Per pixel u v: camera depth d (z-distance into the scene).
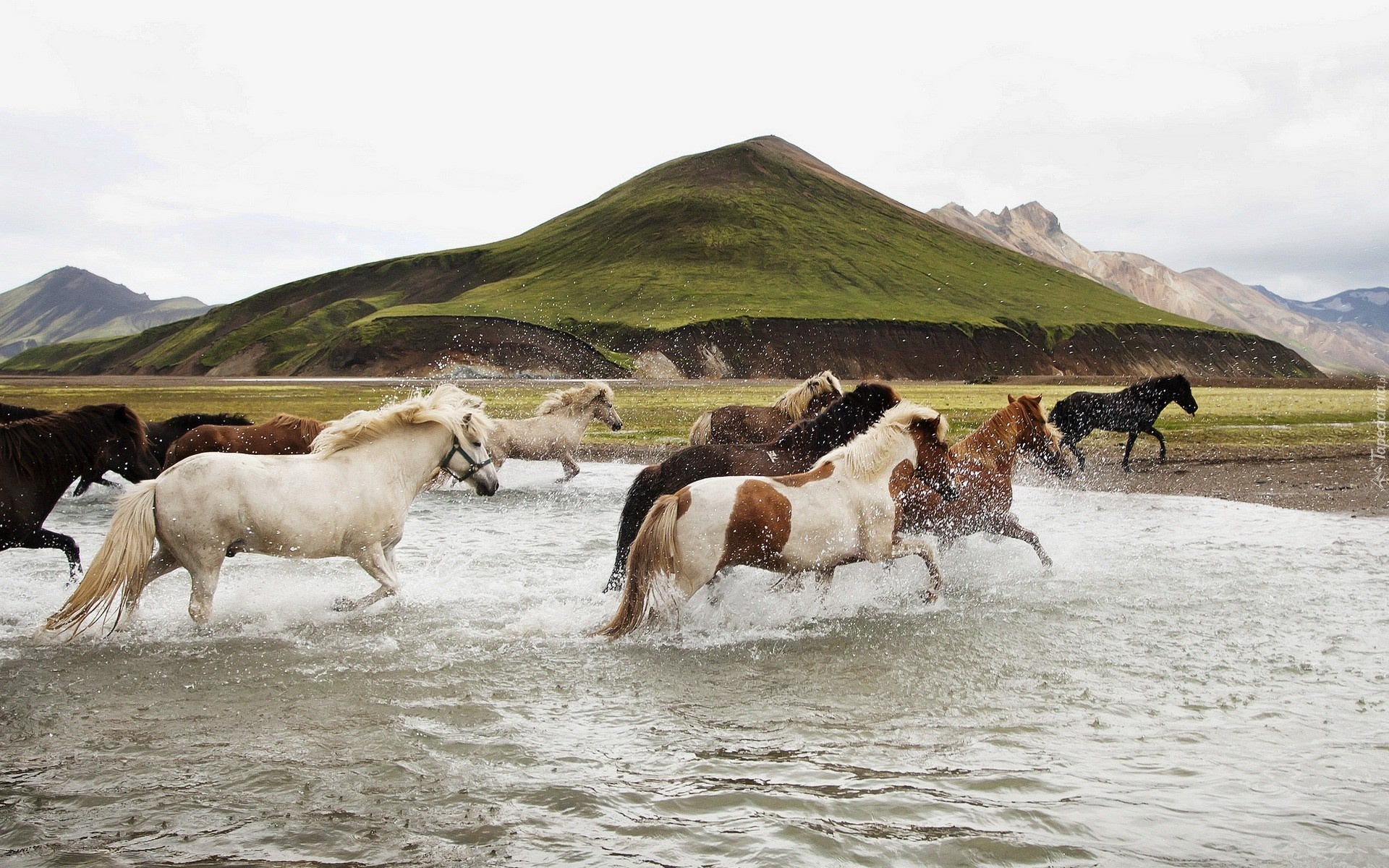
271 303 159.62
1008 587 9.55
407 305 145.25
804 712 6.10
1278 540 12.04
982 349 116.75
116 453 9.18
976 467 9.63
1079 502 15.42
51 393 47.62
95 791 4.82
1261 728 5.80
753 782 4.99
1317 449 21.80
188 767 5.13
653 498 8.95
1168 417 30.08
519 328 107.69
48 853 4.17
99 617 7.55
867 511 8.08
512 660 7.17
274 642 7.57
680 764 5.23
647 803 4.73
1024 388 57.69
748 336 108.56
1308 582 9.68
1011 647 7.53
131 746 5.45
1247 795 4.86
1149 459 20.48
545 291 131.50
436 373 98.81
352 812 4.61
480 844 4.30
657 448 23.28
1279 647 7.48
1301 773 5.14
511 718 5.96
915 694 6.45
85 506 15.01
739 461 9.08
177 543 7.53
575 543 11.93
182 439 12.52
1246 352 138.00
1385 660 7.16
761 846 4.29
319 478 7.93
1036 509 14.67
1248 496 15.90
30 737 5.57
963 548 10.82
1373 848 4.30
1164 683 6.65
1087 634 7.86
